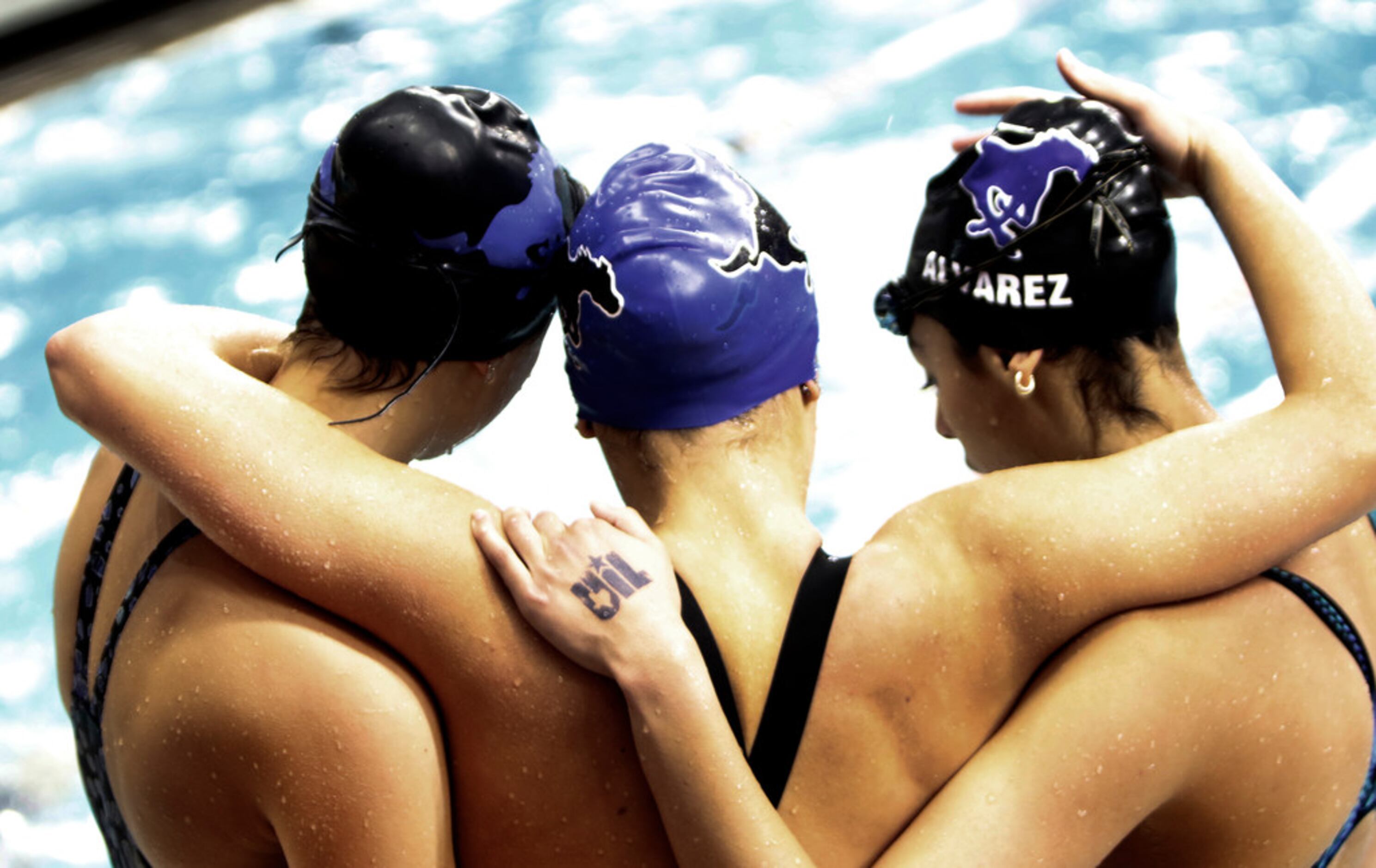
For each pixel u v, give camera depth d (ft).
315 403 7.14
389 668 6.36
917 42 38.58
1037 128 7.57
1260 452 6.68
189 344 6.97
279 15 40.24
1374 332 6.97
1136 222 7.36
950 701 6.66
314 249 7.03
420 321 7.02
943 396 8.25
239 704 6.26
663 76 37.06
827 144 33.58
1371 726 7.13
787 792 6.52
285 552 6.38
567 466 24.49
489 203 6.93
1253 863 7.08
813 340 7.20
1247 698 6.65
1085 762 6.43
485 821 6.67
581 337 6.93
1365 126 32.86
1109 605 6.57
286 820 6.31
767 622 6.60
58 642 7.93
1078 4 40.29
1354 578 7.28
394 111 6.91
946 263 7.81
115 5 39.11
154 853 6.91
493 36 39.47
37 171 33.47
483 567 6.45
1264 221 7.35
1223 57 36.70
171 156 33.63
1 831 18.12
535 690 6.40
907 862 6.29
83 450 25.75
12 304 29.01
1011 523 6.64
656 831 6.58
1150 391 7.47
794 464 7.13
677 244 6.68
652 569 6.43
